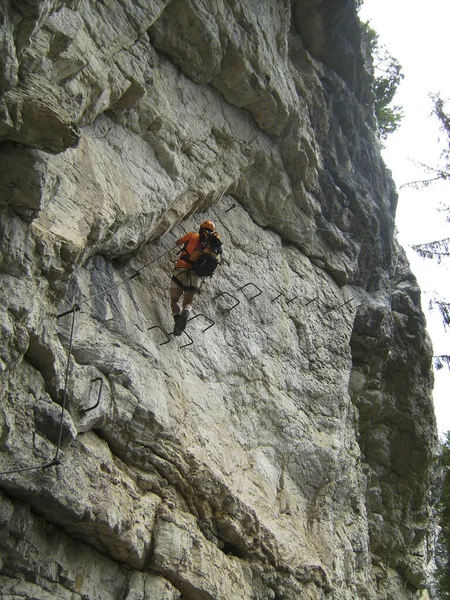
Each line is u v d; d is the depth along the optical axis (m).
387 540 14.84
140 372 8.35
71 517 6.84
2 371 6.31
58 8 6.83
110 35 8.09
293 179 12.39
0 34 5.59
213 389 9.88
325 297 13.15
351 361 13.55
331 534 11.01
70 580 6.92
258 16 10.66
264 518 9.64
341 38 13.57
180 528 7.98
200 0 9.46
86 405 7.41
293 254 12.72
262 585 8.99
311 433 11.48
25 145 6.39
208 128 10.26
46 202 6.75
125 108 8.70
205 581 7.98
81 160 7.91
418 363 16.33
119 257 9.11
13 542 6.54
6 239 6.49
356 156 14.73
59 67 7.18
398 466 15.64
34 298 6.76
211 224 9.38
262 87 10.75
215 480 8.73
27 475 6.47
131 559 7.42
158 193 8.98
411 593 15.20
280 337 11.59
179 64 9.80
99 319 8.20
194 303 10.15
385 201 15.69
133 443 8.01
